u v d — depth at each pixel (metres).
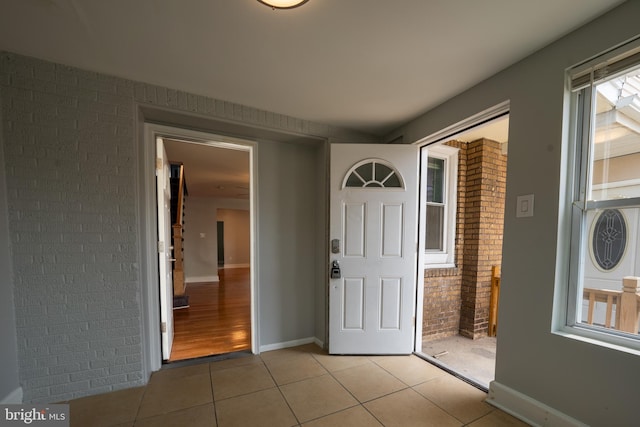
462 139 3.21
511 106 1.74
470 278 3.19
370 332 2.57
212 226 7.20
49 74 1.73
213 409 1.77
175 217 4.42
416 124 2.54
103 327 1.89
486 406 1.81
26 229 1.69
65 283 1.79
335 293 2.56
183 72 1.84
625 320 1.39
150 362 2.22
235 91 2.09
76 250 1.81
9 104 1.65
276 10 1.28
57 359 1.78
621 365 1.28
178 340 2.98
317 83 1.97
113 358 1.92
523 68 1.67
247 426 1.63
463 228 3.28
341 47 1.57
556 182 1.52
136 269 1.97
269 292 2.71
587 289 1.51
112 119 1.88
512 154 1.74
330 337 2.57
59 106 1.75
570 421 1.43
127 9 1.28
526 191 1.66
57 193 1.76
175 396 1.90
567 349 1.46
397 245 2.57
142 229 2.07
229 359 2.50
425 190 2.70
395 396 1.92
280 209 2.78
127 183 1.93
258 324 2.64
